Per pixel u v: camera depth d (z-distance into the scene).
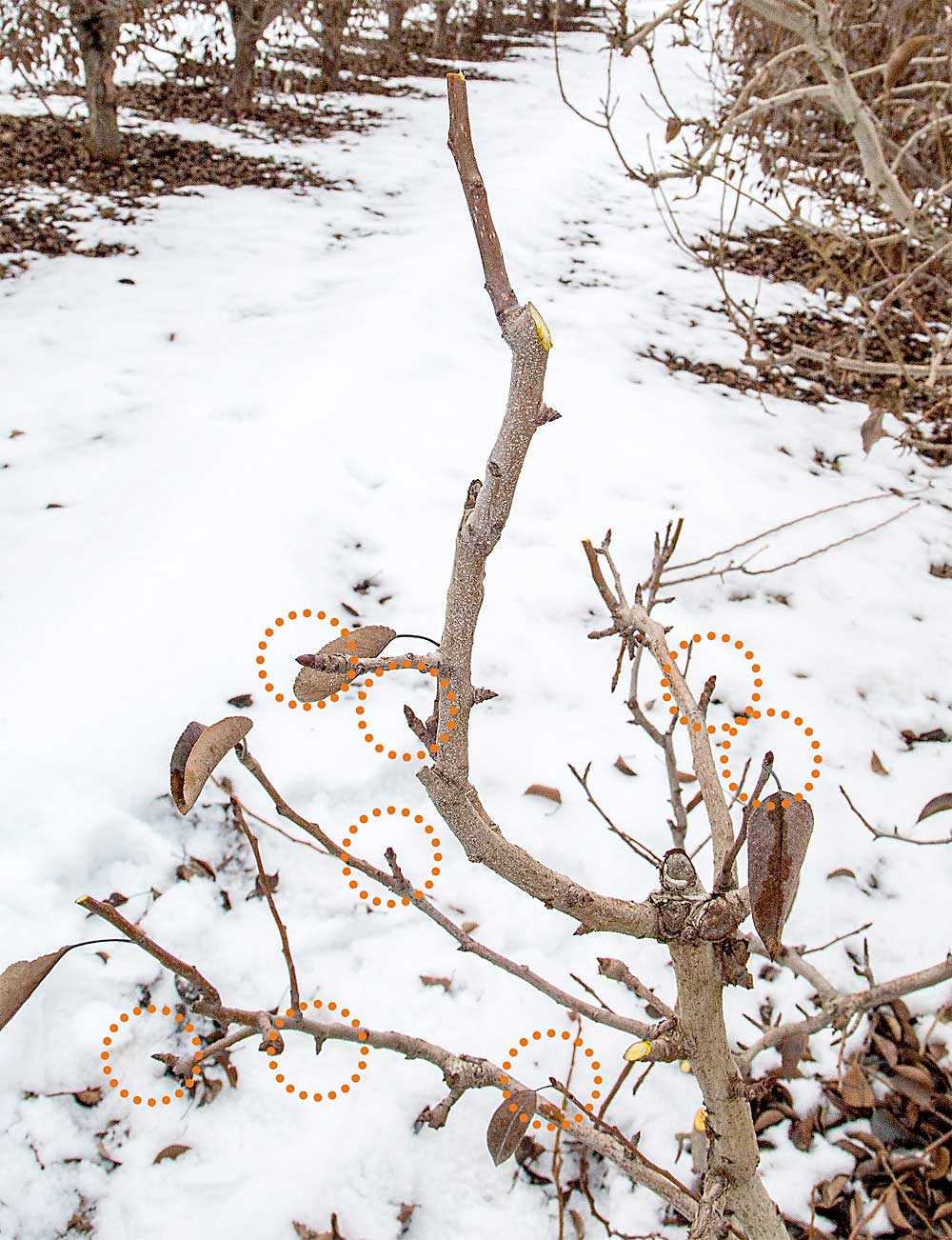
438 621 2.96
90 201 6.50
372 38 13.02
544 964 2.06
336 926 2.08
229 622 2.75
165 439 3.64
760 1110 1.85
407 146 8.52
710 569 3.35
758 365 3.92
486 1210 1.68
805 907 2.23
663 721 2.70
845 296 5.46
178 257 5.62
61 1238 1.60
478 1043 1.89
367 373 4.21
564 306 5.39
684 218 7.06
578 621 3.05
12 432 3.67
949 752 2.73
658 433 4.16
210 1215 1.64
